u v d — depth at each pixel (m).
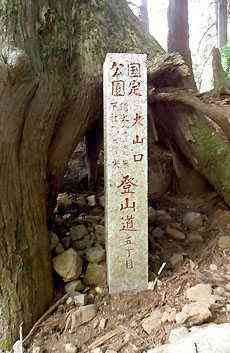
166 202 3.51
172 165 3.71
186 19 5.18
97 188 3.68
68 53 2.60
